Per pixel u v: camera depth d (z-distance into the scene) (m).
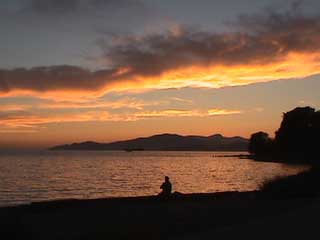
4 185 62.16
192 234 16.02
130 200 27.88
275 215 19.66
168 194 28.66
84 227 17.91
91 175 85.62
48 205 25.16
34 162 158.88
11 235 15.58
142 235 16.12
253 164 138.00
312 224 16.48
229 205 24.70
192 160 193.12
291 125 134.75
